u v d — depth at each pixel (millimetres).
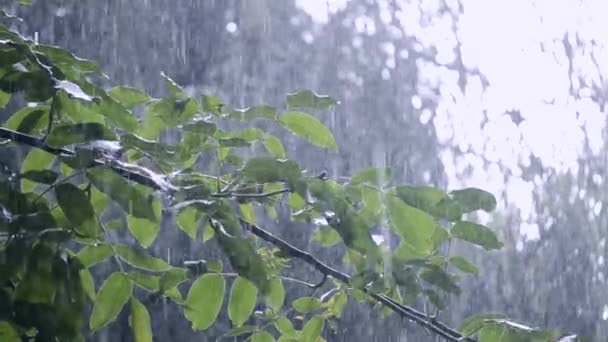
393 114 5859
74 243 2150
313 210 2221
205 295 2240
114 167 2043
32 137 2125
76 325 1838
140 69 6273
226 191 2240
